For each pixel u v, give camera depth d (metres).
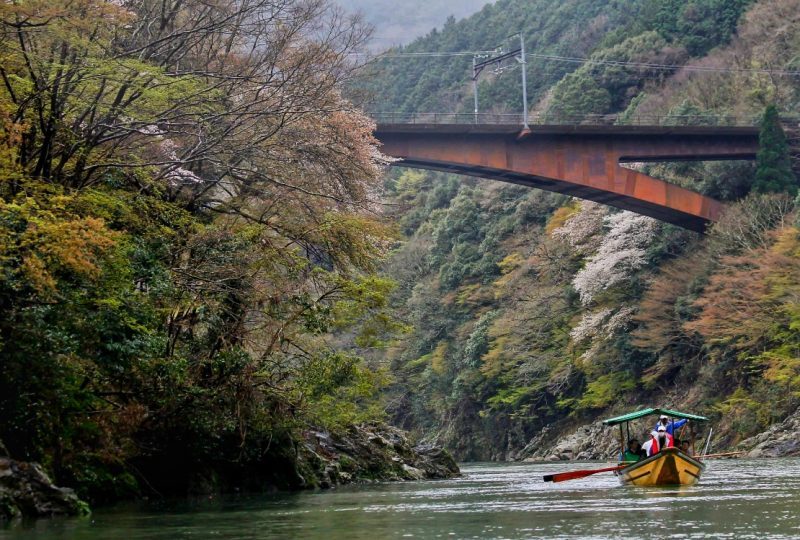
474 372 74.06
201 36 25.94
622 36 106.44
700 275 57.94
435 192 104.12
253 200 27.81
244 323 24.77
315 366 25.19
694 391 58.66
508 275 77.19
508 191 89.00
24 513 16.33
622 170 58.38
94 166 21.91
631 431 58.84
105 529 14.79
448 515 16.69
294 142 26.94
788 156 61.62
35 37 20.77
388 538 13.18
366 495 22.95
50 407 18.53
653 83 95.31
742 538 12.35
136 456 22.06
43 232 17.09
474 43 135.75
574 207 78.06
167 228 23.66
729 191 68.50
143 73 22.30
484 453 73.56
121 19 20.52
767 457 45.50
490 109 118.81
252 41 27.45
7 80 19.67
